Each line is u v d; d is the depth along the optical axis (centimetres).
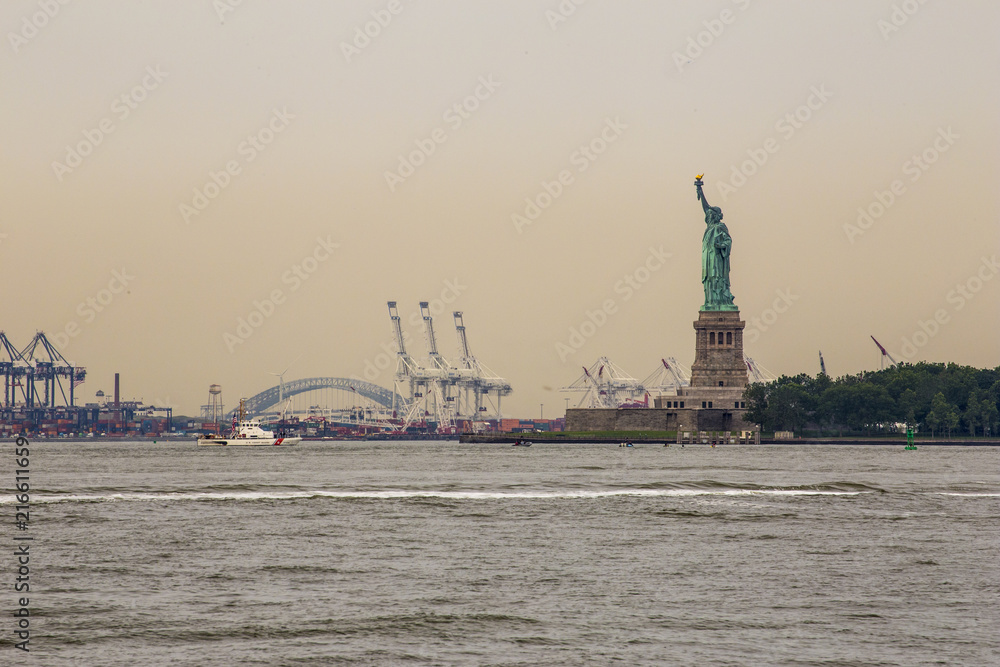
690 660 9494
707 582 12656
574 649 9806
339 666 9362
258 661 9475
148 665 9350
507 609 11269
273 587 12406
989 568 13538
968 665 9375
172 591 12181
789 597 11844
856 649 9800
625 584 12544
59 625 10600
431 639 10131
